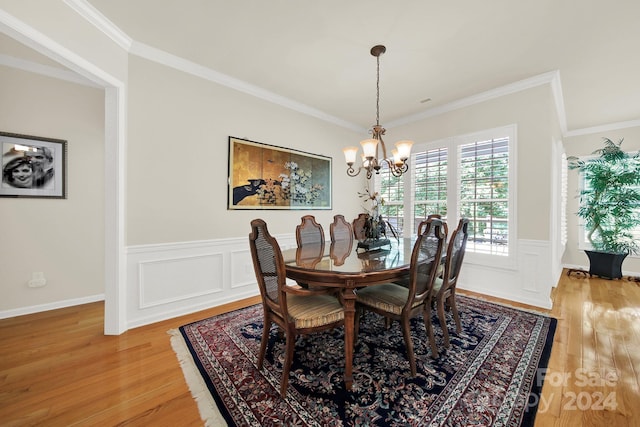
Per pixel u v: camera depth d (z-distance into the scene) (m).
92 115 3.07
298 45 2.42
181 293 2.72
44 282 2.79
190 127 2.76
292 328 1.59
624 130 4.31
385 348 2.06
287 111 3.64
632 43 2.31
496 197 3.26
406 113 4.06
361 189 4.73
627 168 4.04
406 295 1.96
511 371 1.75
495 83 3.11
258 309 2.87
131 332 2.32
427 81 3.07
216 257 2.97
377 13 2.01
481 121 3.40
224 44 2.42
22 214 2.68
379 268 1.76
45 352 2.00
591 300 3.10
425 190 3.97
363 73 2.91
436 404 1.46
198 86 2.81
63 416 1.38
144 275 2.48
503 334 2.27
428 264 1.91
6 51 2.49
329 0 1.88
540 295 2.94
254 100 3.28
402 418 1.36
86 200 3.04
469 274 3.51
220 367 1.81
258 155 3.32
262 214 3.38
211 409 1.43
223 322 2.54
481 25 2.12
